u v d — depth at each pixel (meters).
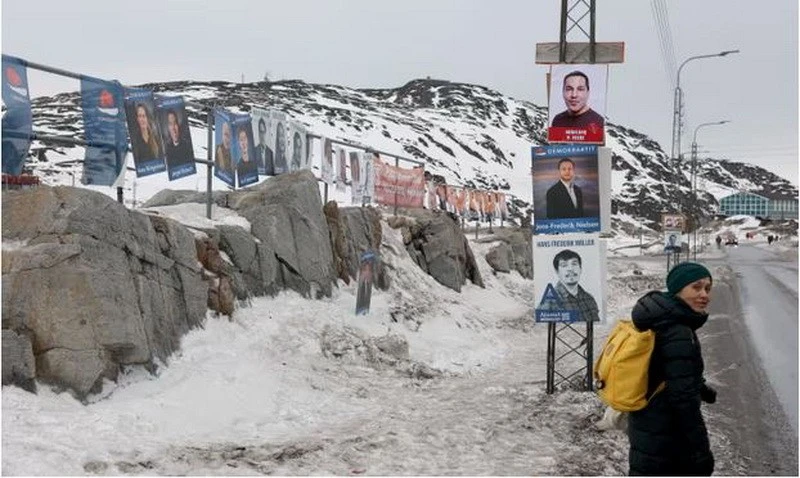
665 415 4.58
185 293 10.92
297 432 8.72
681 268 4.57
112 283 8.79
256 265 13.31
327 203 17.27
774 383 12.52
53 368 7.94
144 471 6.64
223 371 10.24
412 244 22.75
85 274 8.38
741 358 15.08
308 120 139.62
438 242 23.30
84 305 8.29
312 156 17.08
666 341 4.49
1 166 8.53
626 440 8.69
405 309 17.41
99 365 8.24
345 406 10.24
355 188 19.41
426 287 20.89
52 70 9.28
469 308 21.27
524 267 33.31
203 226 12.62
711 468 4.56
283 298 13.85
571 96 13.02
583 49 13.00
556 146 11.48
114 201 9.48
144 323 9.44
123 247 9.40
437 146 167.50
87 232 8.78
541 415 9.88
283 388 10.45
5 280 8.08
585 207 11.41
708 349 16.34
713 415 10.17
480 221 35.28
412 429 9.05
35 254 8.24
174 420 8.30
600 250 11.47
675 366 4.43
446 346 15.73
